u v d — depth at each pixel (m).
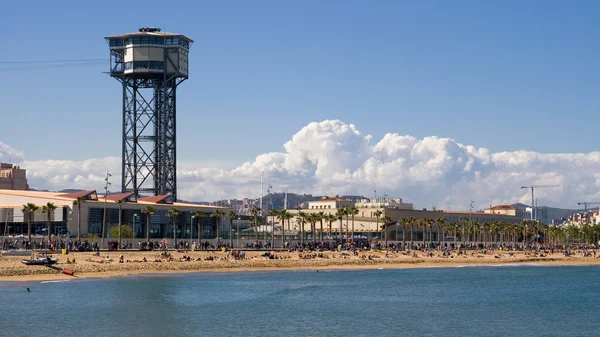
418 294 155.62
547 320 121.38
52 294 134.38
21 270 159.00
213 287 154.00
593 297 156.12
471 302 143.88
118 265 174.00
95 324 106.00
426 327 111.75
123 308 120.69
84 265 169.50
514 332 109.12
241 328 106.88
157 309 120.94
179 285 155.00
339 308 129.50
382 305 135.38
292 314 120.81
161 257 191.50
